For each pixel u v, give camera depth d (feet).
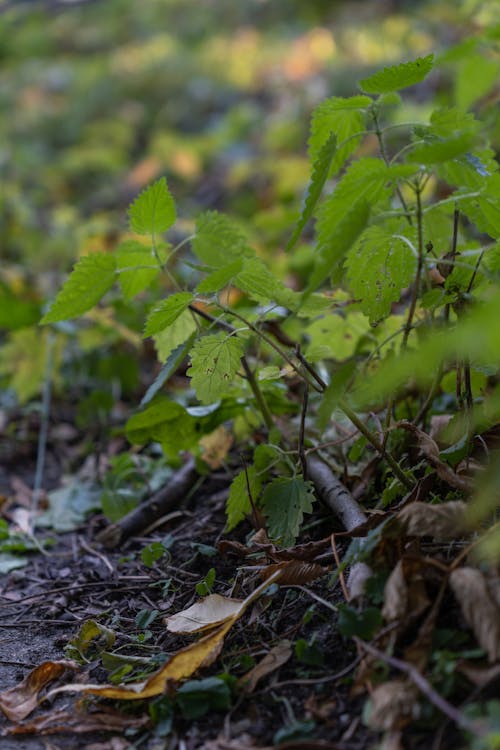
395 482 4.09
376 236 3.97
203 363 4.09
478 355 3.93
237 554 4.23
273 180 9.18
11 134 12.64
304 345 5.16
